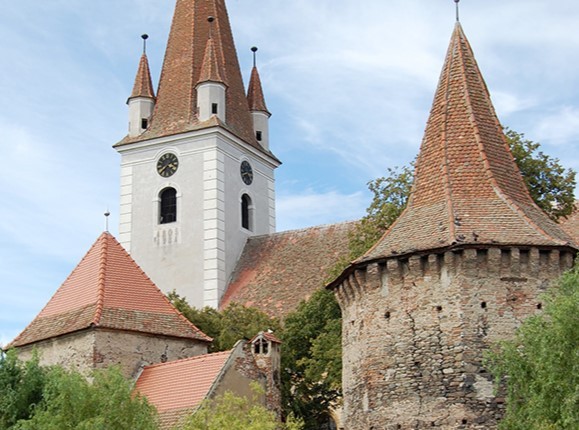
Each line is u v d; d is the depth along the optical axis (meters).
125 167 94.62
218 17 97.62
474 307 40.38
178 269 90.00
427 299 41.25
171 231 91.25
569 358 33.44
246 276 88.62
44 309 54.19
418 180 45.94
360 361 42.84
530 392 34.97
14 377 42.22
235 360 47.56
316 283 83.00
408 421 40.59
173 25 97.81
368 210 60.41
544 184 57.72
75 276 54.91
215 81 93.31
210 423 39.09
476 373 39.72
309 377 59.91
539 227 42.19
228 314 66.12
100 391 38.34
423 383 40.59
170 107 94.50
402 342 41.41
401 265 42.09
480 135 45.94
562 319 33.84
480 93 47.66
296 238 89.69
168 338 51.88
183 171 92.19
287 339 63.56
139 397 39.22
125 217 93.50
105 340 49.84
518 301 40.44
